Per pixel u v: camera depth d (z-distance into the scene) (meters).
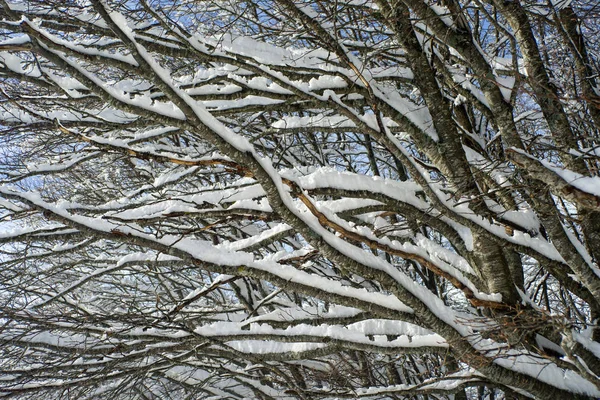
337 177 4.65
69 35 5.20
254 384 6.29
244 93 5.05
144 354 4.81
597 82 5.46
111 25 2.52
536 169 3.24
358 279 7.84
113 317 4.65
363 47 5.34
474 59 4.65
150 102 2.96
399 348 4.20
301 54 5.10
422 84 4.73
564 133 4.42
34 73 4.41
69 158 5.55
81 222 3.62
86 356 5.16
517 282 5.30
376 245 3.92
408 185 5.16
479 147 5.67
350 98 5.23
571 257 4.07
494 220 4.83
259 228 9.03
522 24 4.77
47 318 4.58
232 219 4.40
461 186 4.43
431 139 4.71
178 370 7.56
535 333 4.41
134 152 3.54
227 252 3.79
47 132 6.20
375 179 4.77
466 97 5.48
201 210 4.55
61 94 5.36
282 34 5.44
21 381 4.86
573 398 3.83
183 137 8.27
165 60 6.20
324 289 3.85
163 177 5.52
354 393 4.77
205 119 2.83
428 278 8.66
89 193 8.67
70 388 5.31
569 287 4.89
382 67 5.58
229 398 7.25
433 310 3.75
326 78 4.88
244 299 8.05
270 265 3.81
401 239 6.06
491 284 4.71
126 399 7.51
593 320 5.00
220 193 4.86
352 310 4.95
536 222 4.91
